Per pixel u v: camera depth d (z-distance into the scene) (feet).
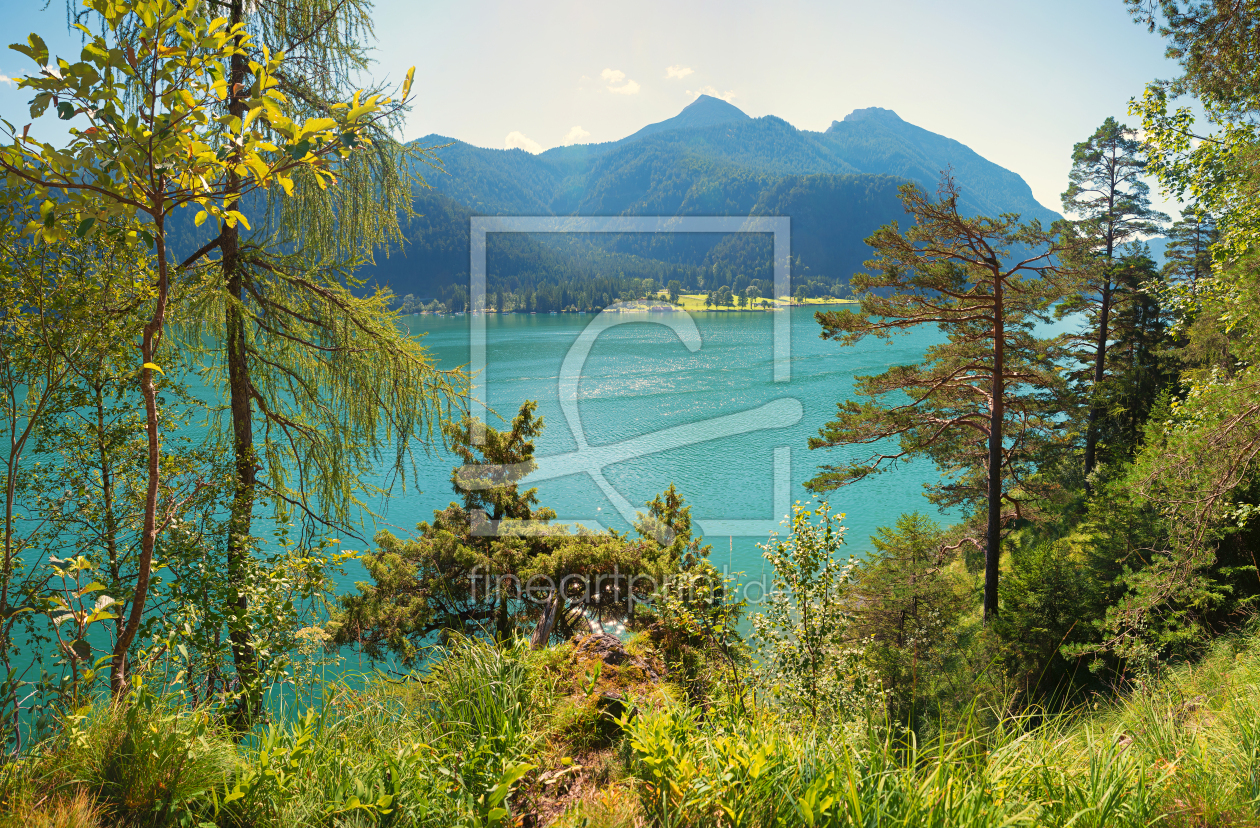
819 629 20.53
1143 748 10.05
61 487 20.13
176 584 16.20
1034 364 55.72
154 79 9.25
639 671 17.43
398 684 14.49
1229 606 29.99
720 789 9.04
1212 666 21.22
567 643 19.77
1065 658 35.81
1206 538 30.71
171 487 20.77
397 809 9.71
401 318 26.68
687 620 19.61
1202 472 29.09
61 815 8.57
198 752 10.07
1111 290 78.33
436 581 35.83
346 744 11.57
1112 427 81.15
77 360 17.62
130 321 18.56
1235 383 29.78
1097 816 8.22
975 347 56.90
